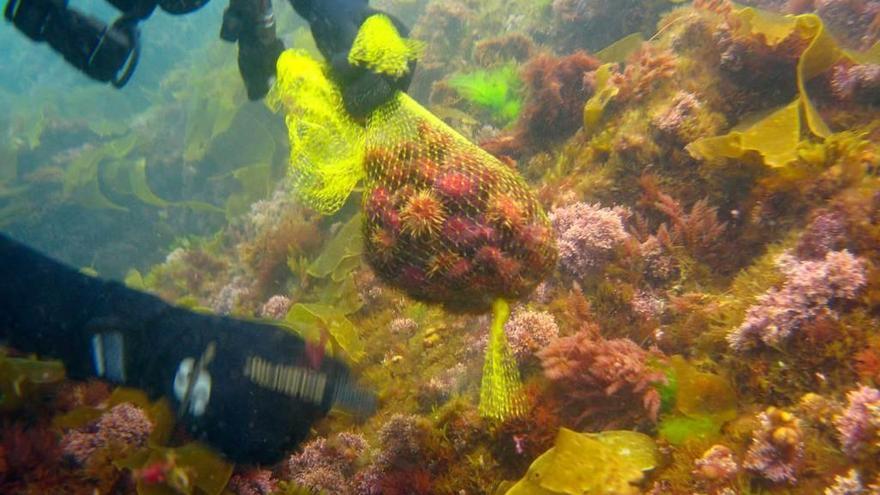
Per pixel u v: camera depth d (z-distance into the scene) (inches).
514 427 32.3
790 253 32.0
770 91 43.0
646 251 37.9
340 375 30.3
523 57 85.7
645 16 76.9
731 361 30.0
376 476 34.3
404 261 24.1
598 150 46.3
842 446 23.2
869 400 23.0
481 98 71.2
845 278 27.1
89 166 140.6
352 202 70.2
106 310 29.0
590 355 31.9
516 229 23.4
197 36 259.1
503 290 23.9
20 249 29.2
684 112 42.3
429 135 25.5
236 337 28.9
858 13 49.3
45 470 31.3
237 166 122.1
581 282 38.8
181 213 137.4
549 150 56.1
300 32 113.7
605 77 50.2
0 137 197.8
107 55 38.5
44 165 170.7
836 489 22.0
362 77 26.5
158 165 143.0
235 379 28.0
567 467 28.1
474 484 32.7
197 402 28.0
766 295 29.2
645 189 41.8
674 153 42.1
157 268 107.9
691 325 33.3
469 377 38.0
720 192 39.3
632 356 30.9
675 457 27.3
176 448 32.7
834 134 35.5
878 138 35.9
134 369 28.6
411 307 50.1
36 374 34.5
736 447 26.5
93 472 31.8
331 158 26.5
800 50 40.7
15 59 311.1
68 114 209.5
